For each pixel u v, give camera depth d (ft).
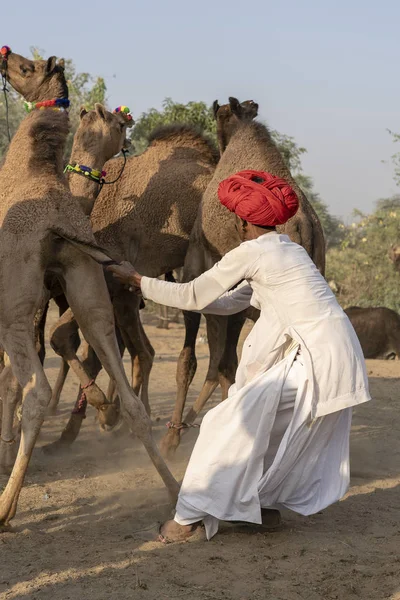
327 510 16.30
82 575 12.50
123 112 20.33
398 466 20.45
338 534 14.74
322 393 13.55
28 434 14.33
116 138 20.35
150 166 22.75
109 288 22.08
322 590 12.06
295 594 11.91
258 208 14.32
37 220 15.11
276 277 14.07
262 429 13.57
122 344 24.17
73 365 18.40
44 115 16.81
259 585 12.23
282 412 13.79
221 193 14.84
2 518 14.35
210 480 13.76
